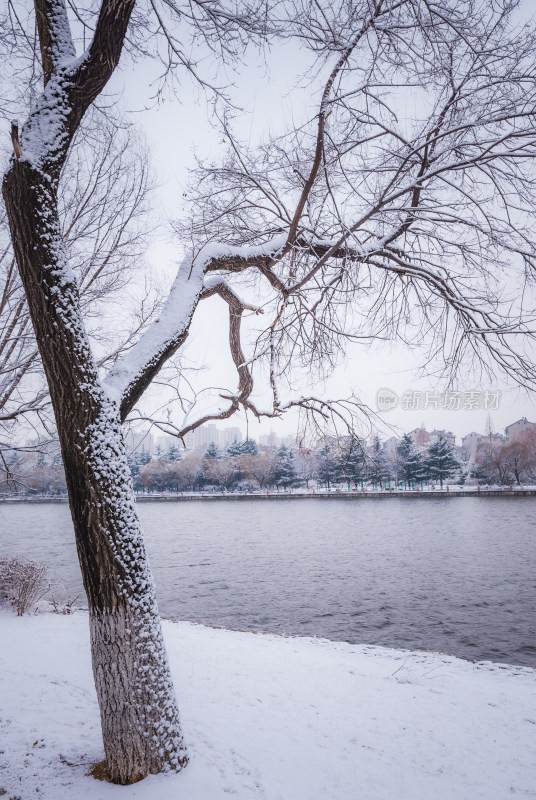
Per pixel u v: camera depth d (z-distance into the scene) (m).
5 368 8.38
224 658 9.12
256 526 56.66
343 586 24.31
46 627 11.09
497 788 4.60
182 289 5.17
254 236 6.27
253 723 5.91
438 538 42.16
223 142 5.36
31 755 4.80
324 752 5.20
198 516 72.94
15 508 96.00
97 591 4.02
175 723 4.32
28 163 3.93
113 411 4.25
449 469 98.06
